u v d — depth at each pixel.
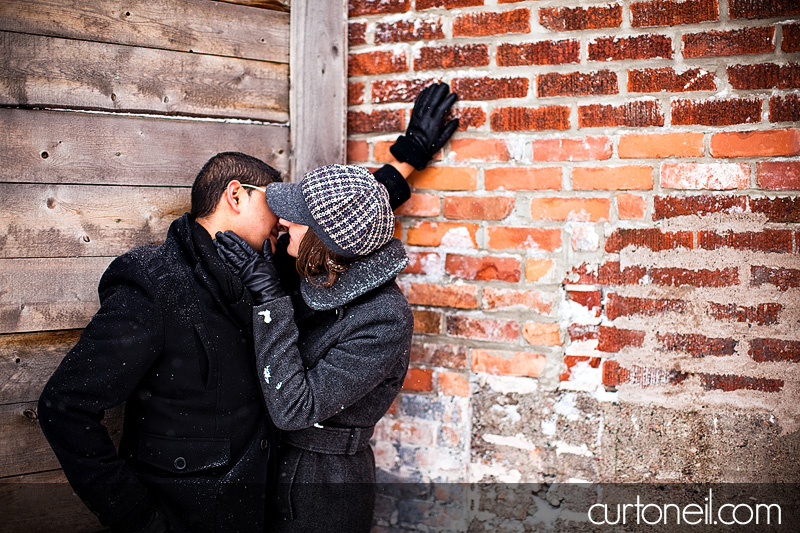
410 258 1.92
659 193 1.70
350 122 1.96
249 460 1.41
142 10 1.65
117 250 1.66
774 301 1.64
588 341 1.78
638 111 1.70
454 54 1.84
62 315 1.59
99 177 1.62
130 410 1.41
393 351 1.44
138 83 1.66
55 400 1.23
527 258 1.81
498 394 1.87
